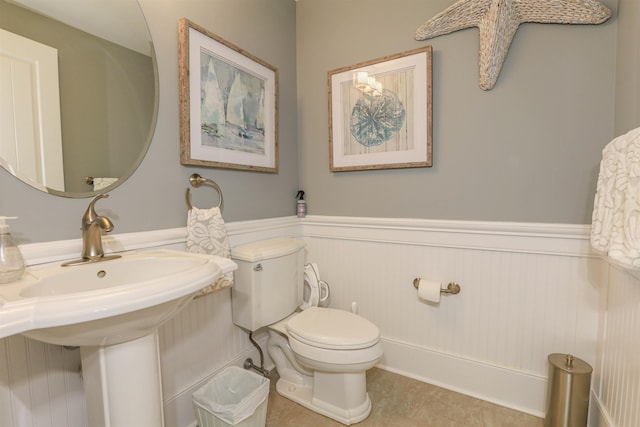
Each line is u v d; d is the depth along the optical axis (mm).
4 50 922
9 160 932
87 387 935
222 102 1582
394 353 1921
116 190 1189
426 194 1770
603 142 1364
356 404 1504
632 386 1062
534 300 1539
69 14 1055
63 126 1045
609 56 1337
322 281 2088
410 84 1755
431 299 1684
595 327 1419
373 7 1861
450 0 1648
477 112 1608
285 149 2074
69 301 663
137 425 915
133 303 709
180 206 1422
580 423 1349
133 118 1235
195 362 1485
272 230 1949
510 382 1604
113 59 1171
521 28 1485
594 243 1164
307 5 2098
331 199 2092
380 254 1934
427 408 1589
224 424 1202
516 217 1554
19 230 954
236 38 1673
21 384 950
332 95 2010
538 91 1471
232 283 1497
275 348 1799
